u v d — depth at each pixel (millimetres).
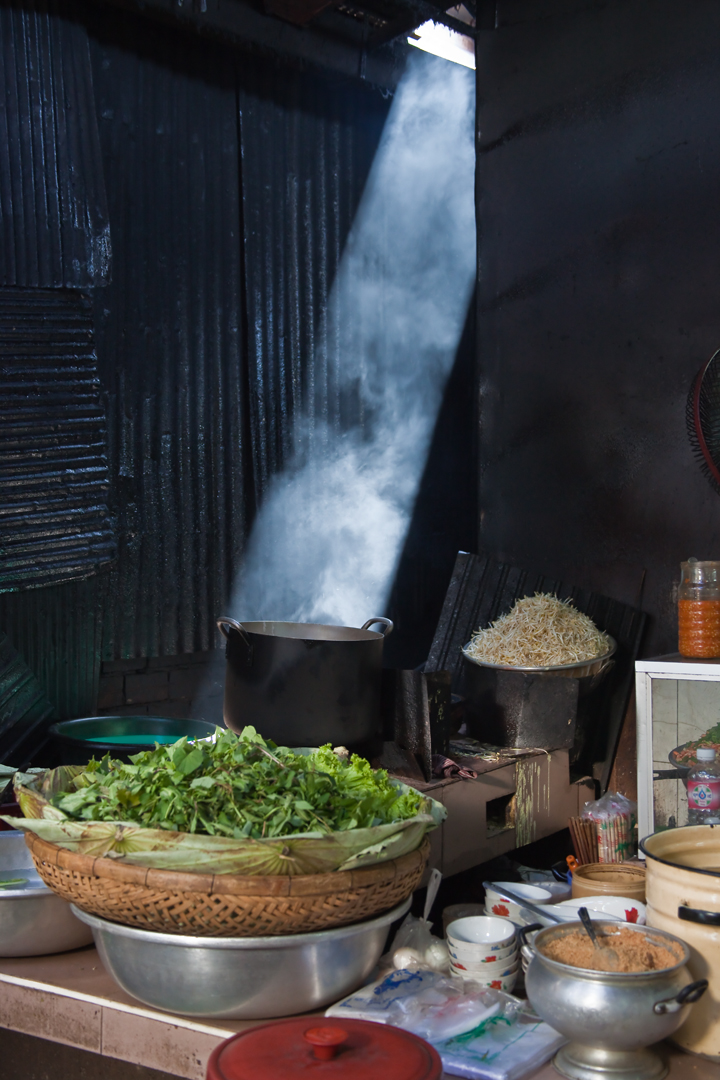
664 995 1512
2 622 3016
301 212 3906
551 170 3984
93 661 3268
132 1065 1856
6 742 2988
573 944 1679
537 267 4039
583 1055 1593
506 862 3271
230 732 2080
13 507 3039
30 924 1936
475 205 4227
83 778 2039
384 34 3869
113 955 1716
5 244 3010
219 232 3629
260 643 2658
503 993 1855
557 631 3338
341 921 1672
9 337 3027
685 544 3654
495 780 3029
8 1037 2021
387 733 2930
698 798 2664
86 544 3223
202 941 1610
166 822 1697
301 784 1797
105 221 3256
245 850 1585
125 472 3359
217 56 3594
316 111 3951
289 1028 1516
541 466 4055
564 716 3256
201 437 3584
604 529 3871
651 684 3049
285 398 3865
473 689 3416
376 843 1679
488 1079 1553
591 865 2488
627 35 3750
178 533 3516
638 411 3764
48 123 3105
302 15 3561
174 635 3510
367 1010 1719
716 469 3447
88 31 3229
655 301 3709
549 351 4016
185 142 3512
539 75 3998
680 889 1721
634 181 3752
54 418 3141
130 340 3367
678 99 3623
